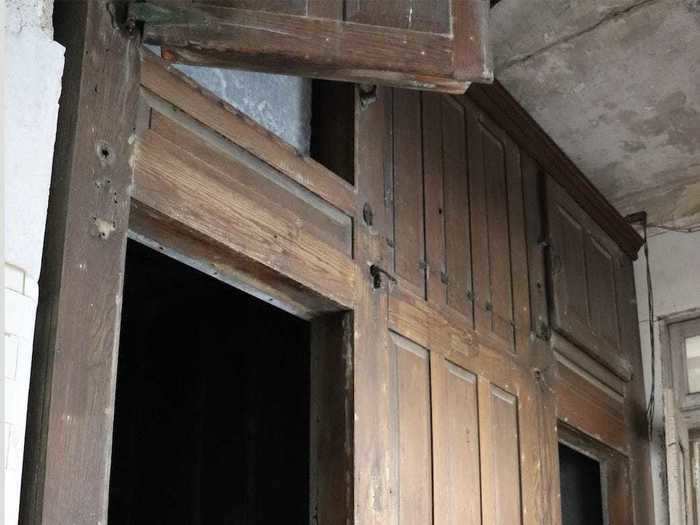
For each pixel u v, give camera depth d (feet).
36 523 5.40
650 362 15.42
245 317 11.08
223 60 6.52
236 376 10.94
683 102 13.78
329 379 8.61
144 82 6.90
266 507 10.13
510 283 11.96
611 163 15.26
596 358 13.78
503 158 12.64
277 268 7.84
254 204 7.76
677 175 15.43
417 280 9.89
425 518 9.08
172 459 11.23
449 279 10.53
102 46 6.57
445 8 6.95
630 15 12.24
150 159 6.82
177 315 11.85
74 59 6.41
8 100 5.67
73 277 5.96
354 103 9.36
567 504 14.55
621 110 14.02
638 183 15.71
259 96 8.86
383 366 8.95
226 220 7.42
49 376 5.67
